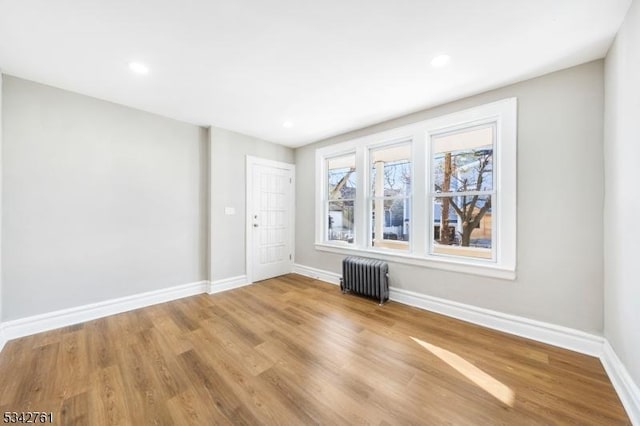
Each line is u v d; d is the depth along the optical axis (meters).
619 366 1.67
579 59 2.05
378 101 2.84
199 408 1.54
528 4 1.51
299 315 2.88
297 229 4.79
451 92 2.62
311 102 2.88
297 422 1.44
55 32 1.75
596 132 2.05
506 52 1.98
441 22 1.67
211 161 3.68
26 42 1.86
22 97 2.38
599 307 2.04
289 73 2.30
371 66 2.18
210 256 3.68
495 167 2.59
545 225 2.27
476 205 2.76
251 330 2.53
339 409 1.53
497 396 1.63
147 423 1.43
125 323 2.67
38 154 2.46
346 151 4.02
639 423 1.36
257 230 4.25
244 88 2.57
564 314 2.19
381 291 3.20
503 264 2.47
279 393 1.66
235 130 3.87
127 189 3.02
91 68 2.21
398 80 2.40
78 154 2.69
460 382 1.77
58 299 2.57
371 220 3.73
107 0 1.48
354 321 2.72
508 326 2.45
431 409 1.53
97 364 1.96
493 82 2.42
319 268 4.39
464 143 2.84
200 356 2.08
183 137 3.52
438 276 2.93
